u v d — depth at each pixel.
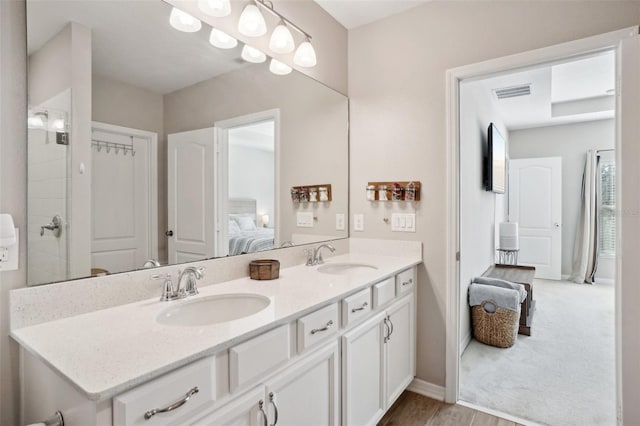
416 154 2.25
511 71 2.00
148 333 1.00
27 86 1.07
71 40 1.17
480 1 2.01
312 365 1.32
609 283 5.06
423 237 2.23
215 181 1.67
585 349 2.86
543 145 5.49
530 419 1.94
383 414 1.82
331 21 2.38
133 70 1.35
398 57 2.32
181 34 1.51
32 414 0.98
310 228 2.22
